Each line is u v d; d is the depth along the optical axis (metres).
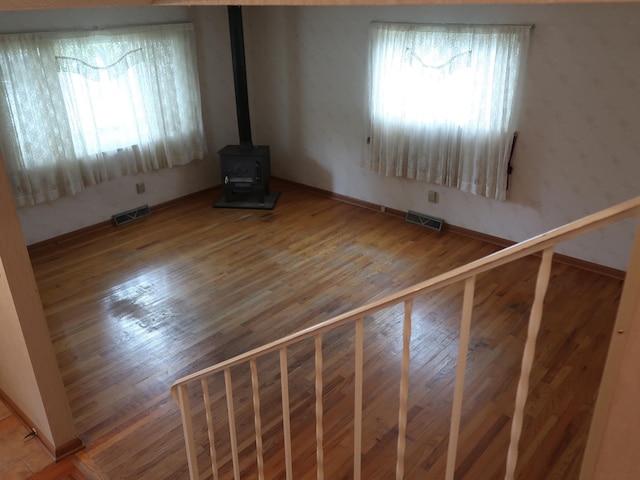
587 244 4.70
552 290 4.45
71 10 5.05
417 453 2.88
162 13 5.77
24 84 4.86
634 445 0.86
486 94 4.84
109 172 5.80
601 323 3.96
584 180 4.58
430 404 3.22
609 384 0.85
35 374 2.76
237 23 5.86
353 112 6.06
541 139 4.70
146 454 2.99
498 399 3.23
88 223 5.80
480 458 2.83
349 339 3.87
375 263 5.04
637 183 4.31
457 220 5.60
